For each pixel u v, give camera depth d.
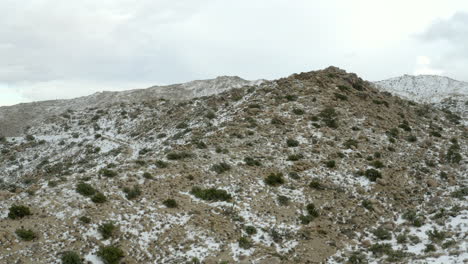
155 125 58.03
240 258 18.95
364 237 22.66
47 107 105.69
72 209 21.52
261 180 28.17
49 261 17.19
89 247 18.66
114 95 119.38
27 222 19.78
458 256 17.09
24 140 65.00
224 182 27.44
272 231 21.73
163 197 24.52
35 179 46.22
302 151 33.66
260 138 36.06
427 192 28.83
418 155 36.03
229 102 53.06
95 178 26.61
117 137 58.84
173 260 18.62
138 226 20.95
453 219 23.25
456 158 35.59
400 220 24.59
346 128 39.41
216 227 21.81
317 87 49.78
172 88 127.50
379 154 34.22
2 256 16.84
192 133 41.66
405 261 18.06
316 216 24.34
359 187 28.39
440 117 55.19
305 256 19.89
